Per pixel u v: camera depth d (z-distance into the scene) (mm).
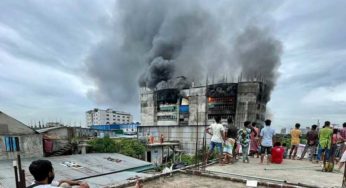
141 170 17906
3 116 16172
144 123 49312
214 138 7777
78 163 16219
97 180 12922
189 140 40281
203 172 5617
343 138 8648
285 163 7859
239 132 8391
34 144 17438
